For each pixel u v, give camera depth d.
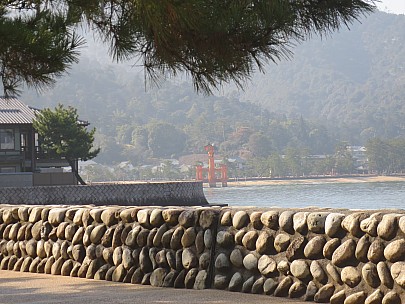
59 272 11.81
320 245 8.70
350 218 8.44
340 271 8.45
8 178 83.06
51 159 94.25
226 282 9.61
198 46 9.04
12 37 9.79
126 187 84.12
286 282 8.94
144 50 9.74
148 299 9.05
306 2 9.16
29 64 10.21
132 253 10.69
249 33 8.84
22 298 9.52
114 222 11.09
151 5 8.38
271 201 159.38
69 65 10.33
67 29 10.32
